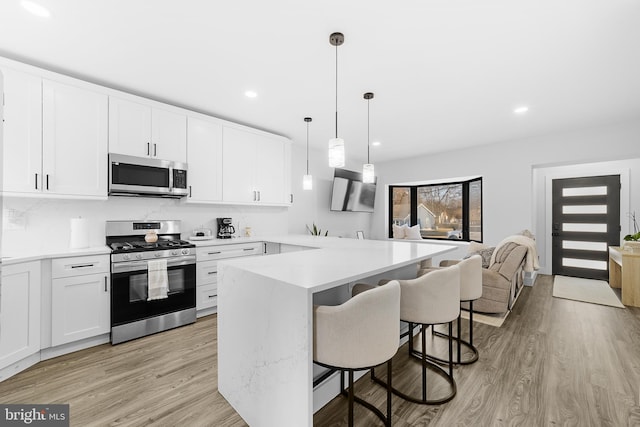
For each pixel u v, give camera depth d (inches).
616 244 195.9
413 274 110.2
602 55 87.6
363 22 72.9
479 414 65.9
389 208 261.9
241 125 149.6
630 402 69.1
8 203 95.7
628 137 149.4
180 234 137.9
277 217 183.3
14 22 72.4
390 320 54.5
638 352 94.3
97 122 104.4
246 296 64.6
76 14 69.6
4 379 78.9
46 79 94.0
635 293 142.7
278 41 80.9
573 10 68.4
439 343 103.1
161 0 65.3
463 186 232.7
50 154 94.8
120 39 80.0
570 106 128.1
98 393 73.3
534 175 207.5
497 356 92.7
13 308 80.2
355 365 51.4
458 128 160.2
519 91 113.2
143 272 107.0
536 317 128.4
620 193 195.0
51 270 89.7
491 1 65.9
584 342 102.3
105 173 106.2
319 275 59.6
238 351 67.0
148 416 65.2
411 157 234.5
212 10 68.6
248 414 63.5
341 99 121.1
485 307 131.6
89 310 96.6
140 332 105.7
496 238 192.5
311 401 51.1
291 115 140.4
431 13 69.8
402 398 72.1
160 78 102.9
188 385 76.9
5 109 86.8
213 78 102.7
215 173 138.7
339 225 232.4
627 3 65.8
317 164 213.9
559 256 217.5
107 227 116.5
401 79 103.3
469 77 101.7
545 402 69.7
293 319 52.9
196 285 123.6
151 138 117.4
